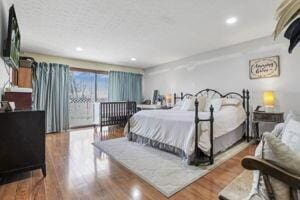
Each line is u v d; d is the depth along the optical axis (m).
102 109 5.36
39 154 2.11
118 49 4.55
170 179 2.10
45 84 4.93
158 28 3.25
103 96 6.36
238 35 3.61
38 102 4.80
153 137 3.26
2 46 2.17
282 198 0.84
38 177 2.15
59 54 5.00
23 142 1.99
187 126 2.73
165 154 2.99
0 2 2.03
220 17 2.82
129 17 2.83
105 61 5.95
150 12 2.67
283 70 3.44
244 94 3.95
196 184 1.99
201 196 1.75
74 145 3.62
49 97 4.98
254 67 3.84
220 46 4.32
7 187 1.92
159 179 2.10
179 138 2.81
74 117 5.75
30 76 4.19
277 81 3.52
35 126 2.08
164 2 2.40
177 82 5.71
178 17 2.82
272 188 0.86
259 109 3.68
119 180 2.09
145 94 7.14
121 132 4.98
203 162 2.53
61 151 3.22
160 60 5.79
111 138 4.23
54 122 5.01
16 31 2.43
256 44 3.81
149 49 4.55
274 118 3.27
